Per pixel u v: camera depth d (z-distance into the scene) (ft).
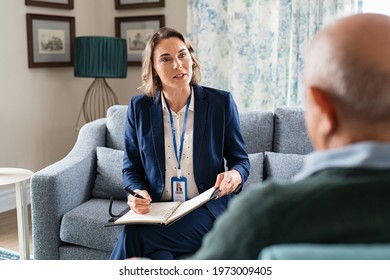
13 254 10.51
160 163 7.46
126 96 15.74
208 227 7.01
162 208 6.91
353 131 2.18
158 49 7.41
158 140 7.50
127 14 15.38
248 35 12.85
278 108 9.48
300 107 9.43
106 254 8.28
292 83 12.14
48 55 14.28
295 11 11.89
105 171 9.50
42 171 8.59
